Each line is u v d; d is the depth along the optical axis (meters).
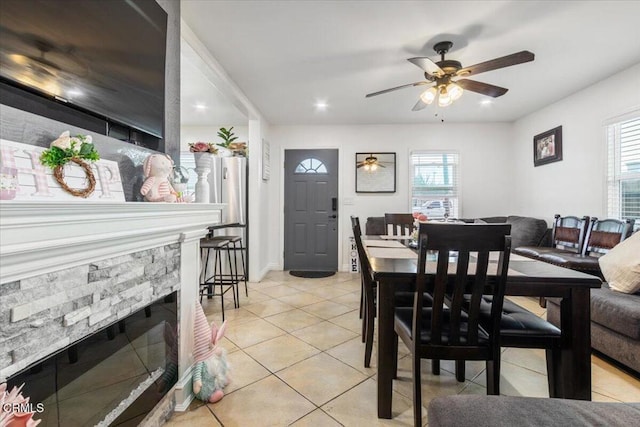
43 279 0.90
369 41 2.53
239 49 2.65
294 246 5.25
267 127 4.98
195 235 1.79
